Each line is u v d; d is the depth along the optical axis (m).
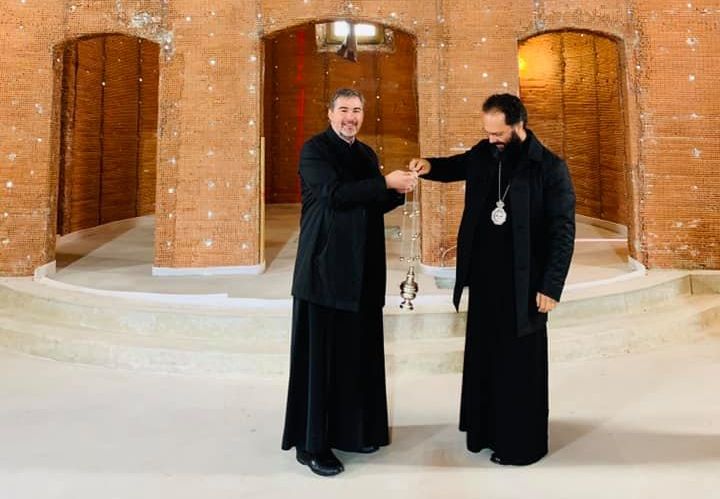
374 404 2.10
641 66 4.54
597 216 6.79
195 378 2.99
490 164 2.08
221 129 4.46
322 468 1.94
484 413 2.08
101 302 3.53
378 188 1.85
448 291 3.74
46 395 2.71
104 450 2.13
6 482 1.88
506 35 4.49
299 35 8.91
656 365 3.12
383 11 4.50
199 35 4.45
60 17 4.45
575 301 3.54
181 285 4.00
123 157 6.99
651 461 2.03
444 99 4.46
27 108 4.43
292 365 2.01
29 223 4.38
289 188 9.13
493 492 1.83
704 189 4.50
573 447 2.14
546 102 7.11
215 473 1.96
